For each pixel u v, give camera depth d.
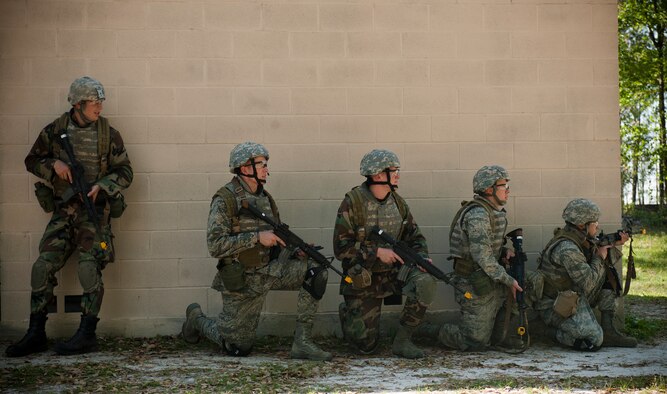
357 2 7.47
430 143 7.55
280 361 6.30
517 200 7.64
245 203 6.32
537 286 7.04
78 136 6.72
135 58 7.23
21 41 7.10
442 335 6.96
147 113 7.25
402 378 5.66
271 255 6.49
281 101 7.39
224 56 7.32
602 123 7.75
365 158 6.63
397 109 7.51
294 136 7.39
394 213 6.66
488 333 6.78
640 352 6.83
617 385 5.34
